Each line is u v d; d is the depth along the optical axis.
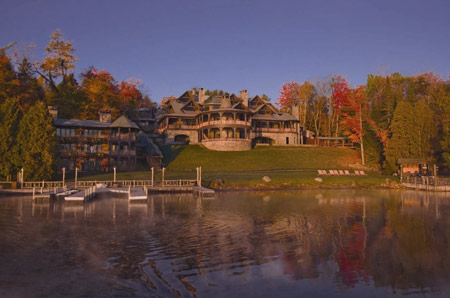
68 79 79.31
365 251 16.19
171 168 60.47
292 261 14.57
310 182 49.50
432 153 59.06
